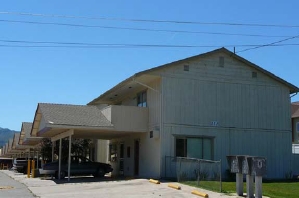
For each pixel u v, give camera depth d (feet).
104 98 112.78
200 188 63.00
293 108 165.58
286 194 57.77
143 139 92.43
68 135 87.40
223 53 90.58
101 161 128.47
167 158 82.89
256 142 91.25
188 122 85.71
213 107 88.38
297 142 156.56
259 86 93.35
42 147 134.00
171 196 55.26
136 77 84.38
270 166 91.76
